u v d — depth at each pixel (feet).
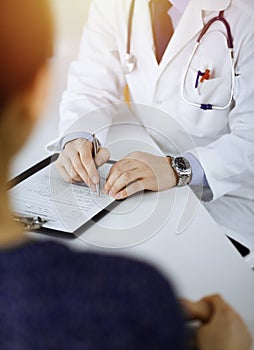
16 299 1.51
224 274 3.07
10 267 1.54
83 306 1.50
